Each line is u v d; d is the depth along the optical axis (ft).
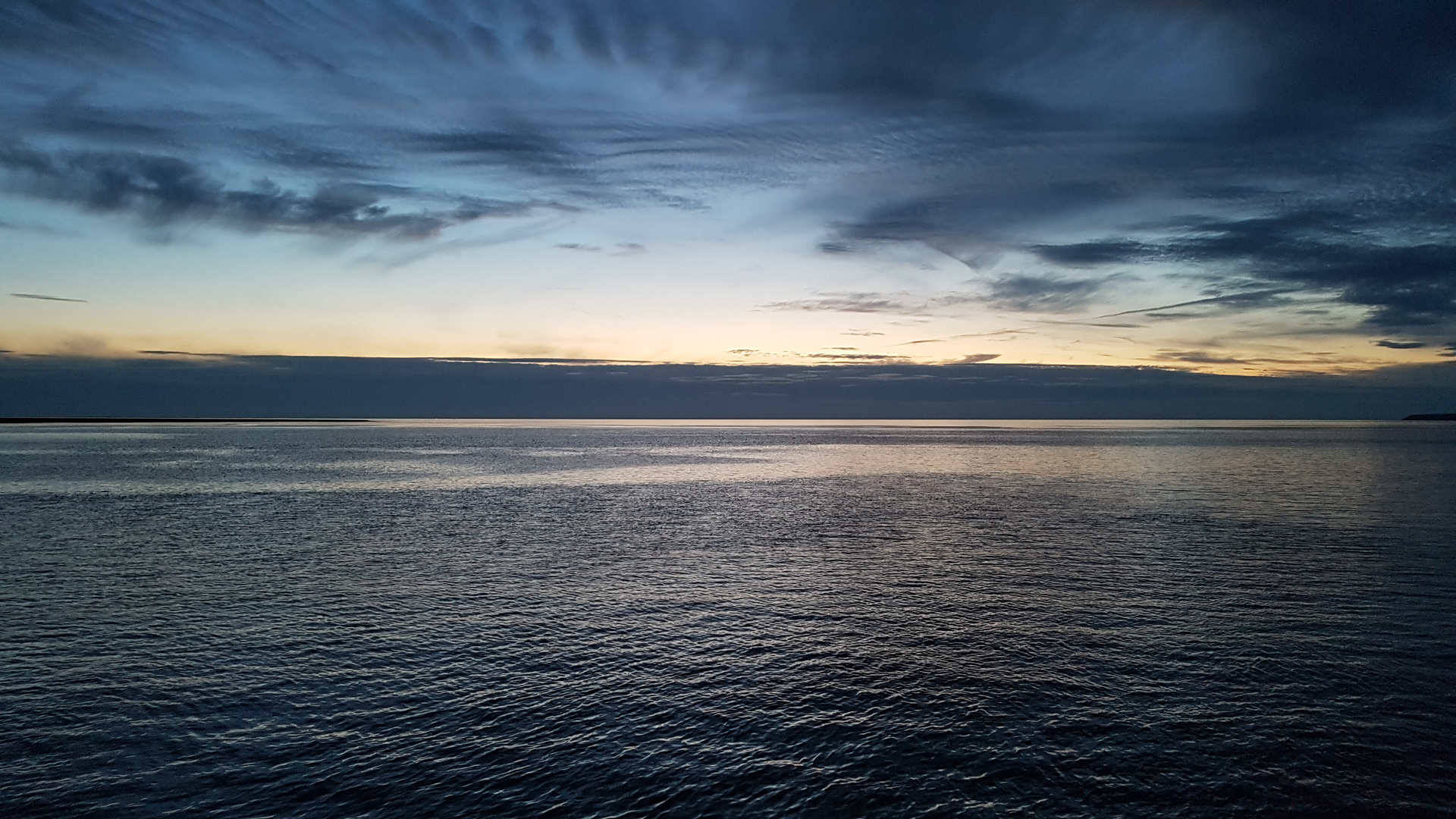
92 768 55.83
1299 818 50.65
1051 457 411.95
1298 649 80.43
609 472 315.78
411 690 70.13
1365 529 155.94
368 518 177.17
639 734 61.87
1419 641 82.89
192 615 92.94
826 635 86.58
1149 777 55.42
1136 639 84.02
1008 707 66.74
